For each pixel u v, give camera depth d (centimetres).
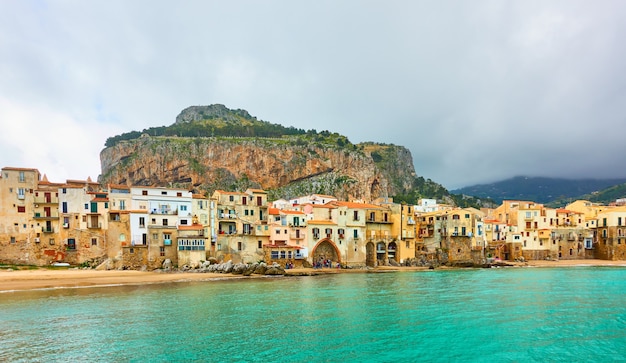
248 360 3716
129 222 10362
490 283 8694
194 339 4294
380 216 13862
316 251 12475
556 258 15788
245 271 10100
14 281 8188
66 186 11131
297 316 5334
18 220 10338
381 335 4503
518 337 4459
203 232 10744
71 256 10550
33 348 3972
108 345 4081
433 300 6506
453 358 3831
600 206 19488
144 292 7156
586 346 4178
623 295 7031
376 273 11156
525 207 16512
